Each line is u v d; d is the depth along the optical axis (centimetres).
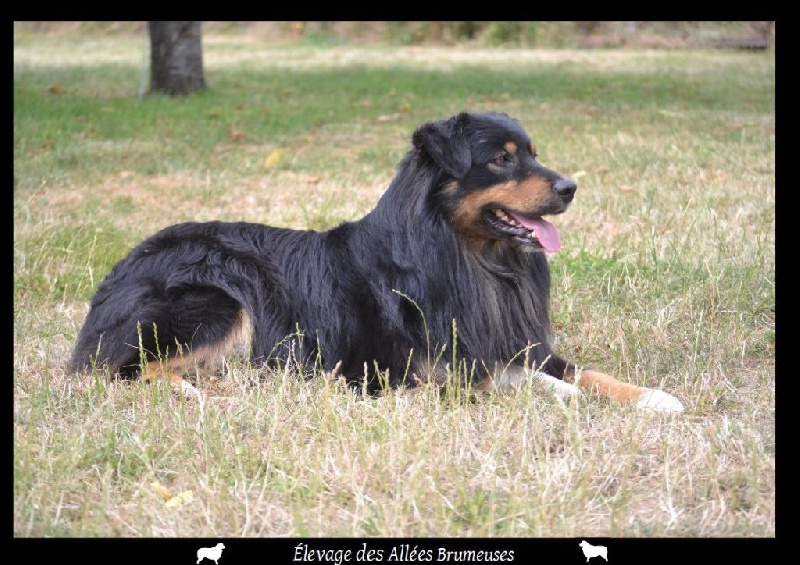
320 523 545
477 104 2177
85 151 1641
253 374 775
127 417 701
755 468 583
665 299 940
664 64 3022
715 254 1047
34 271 1045
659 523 538
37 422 691
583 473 588
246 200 1358
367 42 4284
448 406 722
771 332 862
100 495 593
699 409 710
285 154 1661
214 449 641
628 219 1223
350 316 781
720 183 1372
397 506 553
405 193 762
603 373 782
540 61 3225
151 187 1430
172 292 788
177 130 1845
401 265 759
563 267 1014
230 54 3666
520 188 735
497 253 782
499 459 622
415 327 757
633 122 1881
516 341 783
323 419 667
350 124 1953
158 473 621
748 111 1981
